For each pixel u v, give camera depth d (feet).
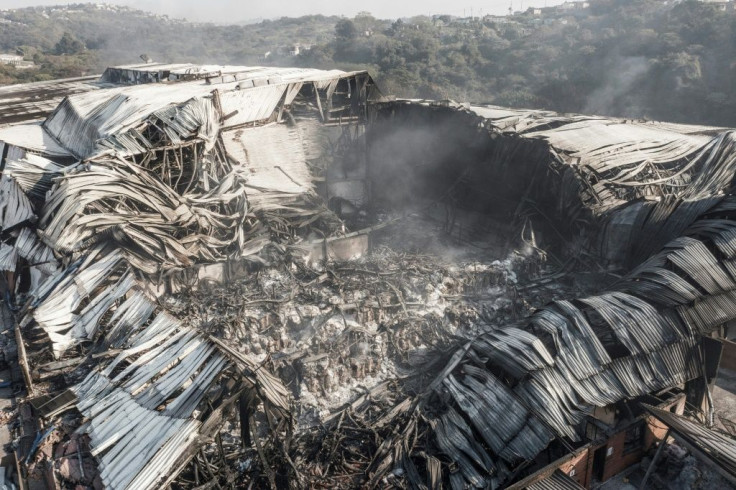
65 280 103.04
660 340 80.12
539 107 314.76
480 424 73.41
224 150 139.85
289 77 171.63
